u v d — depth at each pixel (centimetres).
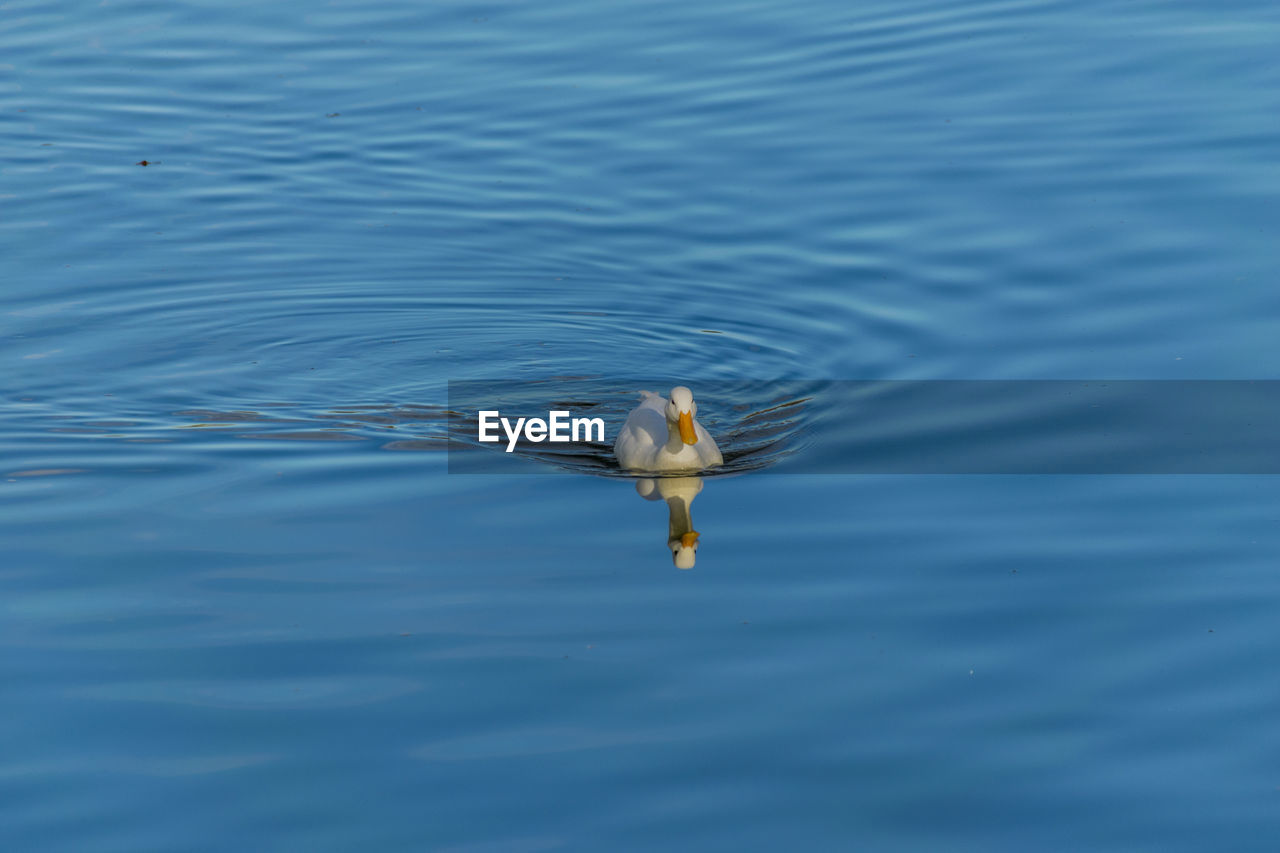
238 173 1978
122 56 2341
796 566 1091
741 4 2428
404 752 859
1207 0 2298
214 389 1461
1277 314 1480
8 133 2081
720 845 782
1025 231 1689
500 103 2108
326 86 2202
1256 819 798
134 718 891
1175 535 1112
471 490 1233
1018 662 952
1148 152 1833
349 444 1330
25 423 1359
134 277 1716
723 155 1933
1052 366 1434
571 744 869
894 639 984
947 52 2180
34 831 788
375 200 1906
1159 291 1545
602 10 2428
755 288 1655
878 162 1877
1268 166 1770
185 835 787
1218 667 937
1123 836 789
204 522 1160
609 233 1788
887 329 1545
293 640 981
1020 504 1174
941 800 820
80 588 1051
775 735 879
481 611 1023
